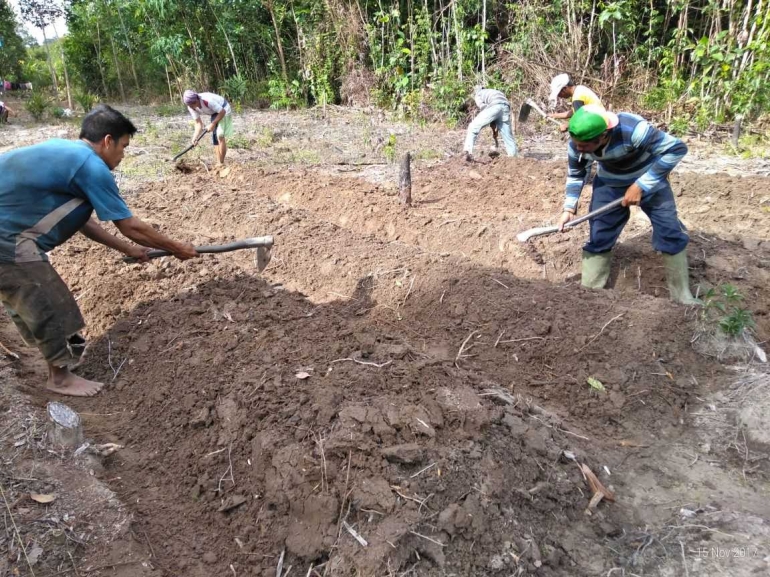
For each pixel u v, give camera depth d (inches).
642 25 487.8
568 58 494.9
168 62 695.1
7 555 100.3
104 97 812.0
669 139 156.9
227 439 125.6
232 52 664.4
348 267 214.1
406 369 135.4
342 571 97.0
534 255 219.0
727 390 151.9
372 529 100.7
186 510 117.7
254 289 196.2
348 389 128.6
